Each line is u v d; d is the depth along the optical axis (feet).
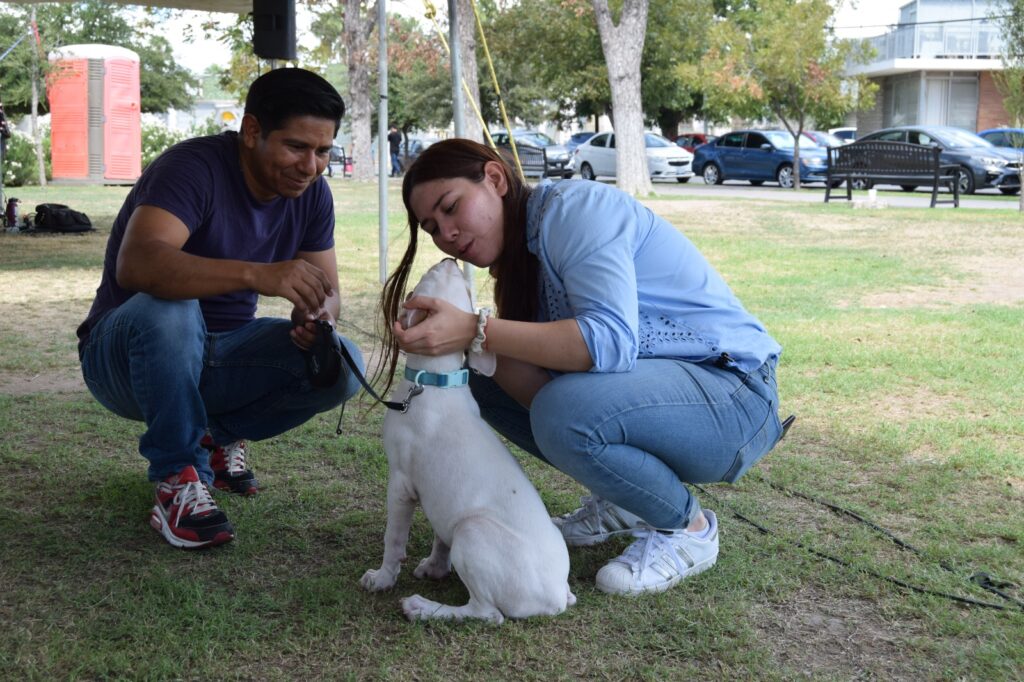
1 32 103.91
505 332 8.20
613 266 8.30
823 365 17.97
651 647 7.86
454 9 20.85
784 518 10.75
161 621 8.11
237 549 9.78
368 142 95.09
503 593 7.95
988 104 115.85
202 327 10.09
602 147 89.92
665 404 8.42
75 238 40.65
